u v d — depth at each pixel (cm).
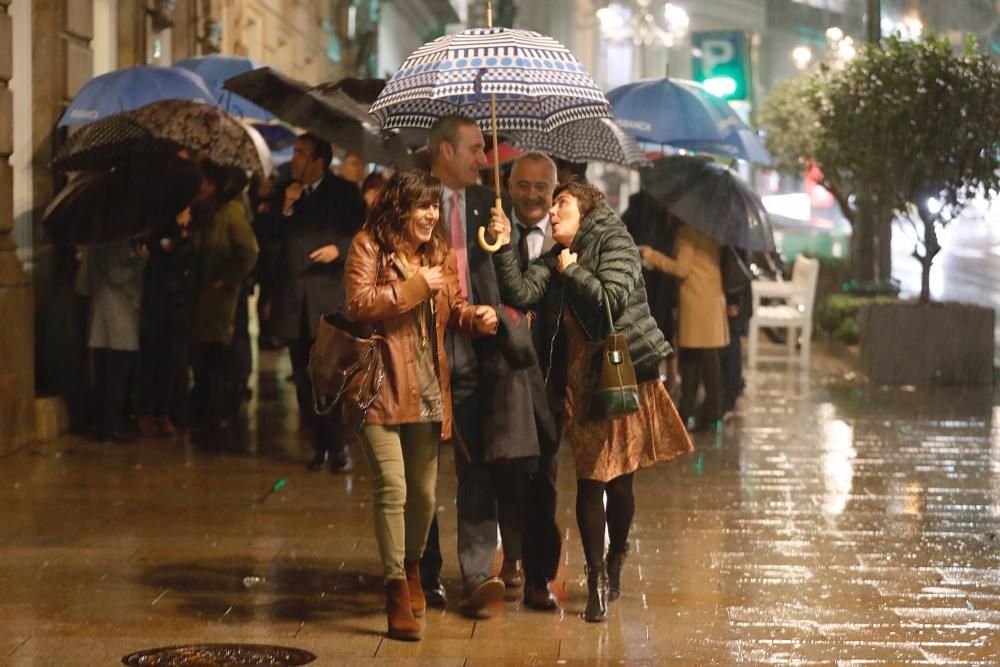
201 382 2942
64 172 2678
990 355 3881
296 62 6644
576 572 1828
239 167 2706
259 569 1827
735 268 2970
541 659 1459
